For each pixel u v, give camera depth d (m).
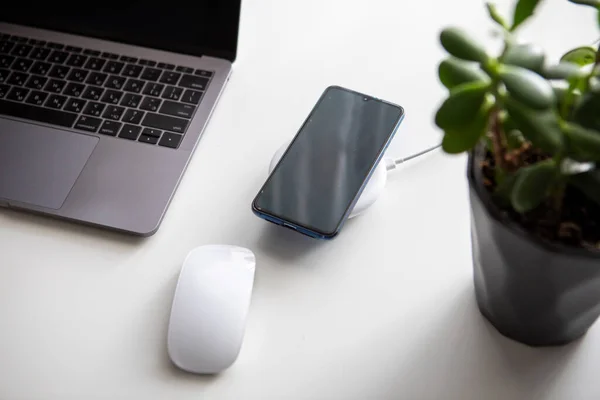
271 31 0.75
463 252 0.57
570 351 0.51
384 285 0.55
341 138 0.61
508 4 0.74
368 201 0.58
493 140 0.41
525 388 0.50
